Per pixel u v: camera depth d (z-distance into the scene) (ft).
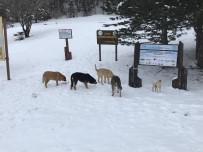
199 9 45.52
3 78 53.93
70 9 189.16
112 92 42.42
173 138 28.86
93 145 27.35
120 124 32.24
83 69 58.65
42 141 28.30
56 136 29.30
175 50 45.85
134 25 52.06
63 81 49.55
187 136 29.32
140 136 29.27
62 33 67.41
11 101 40.70
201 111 36.22
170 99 40.96
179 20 49.26
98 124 32.22
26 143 27.99
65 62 65.62
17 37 107.76
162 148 26.73
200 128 31.17
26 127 31.65
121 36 58.85
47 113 35.63
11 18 114.11
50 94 43.19
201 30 54.13
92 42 83.61
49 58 70.79
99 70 47.98
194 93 44.70
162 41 53.88
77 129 30.91
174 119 33.71
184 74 46.34
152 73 56.75
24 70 60.90
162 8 47.98
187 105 38.34
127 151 26.16
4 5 116.88
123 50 73.41
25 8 108.17
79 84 48.21
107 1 57.00
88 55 70.38
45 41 92.17
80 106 38.04
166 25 49.93
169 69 58.65
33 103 39.55
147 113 35.58
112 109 36.88
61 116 34.58
